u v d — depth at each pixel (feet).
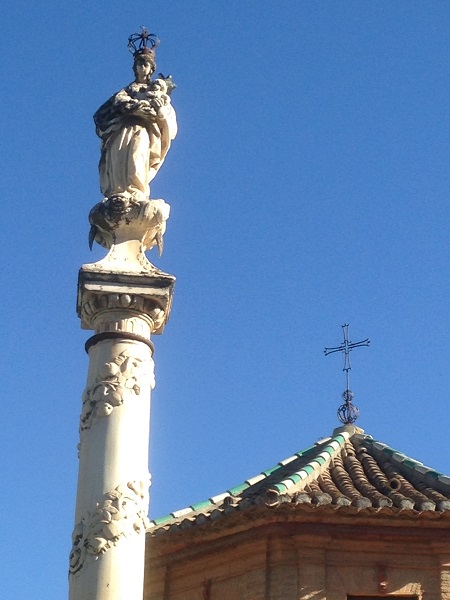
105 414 46.24
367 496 56.18
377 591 55.62
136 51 55.52
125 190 51.67
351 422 69.87
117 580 43.04
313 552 55.98
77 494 45.50
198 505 62.28
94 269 48.91
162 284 49.16
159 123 53.16
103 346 47.88
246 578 56.80
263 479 64.28
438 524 55.72
